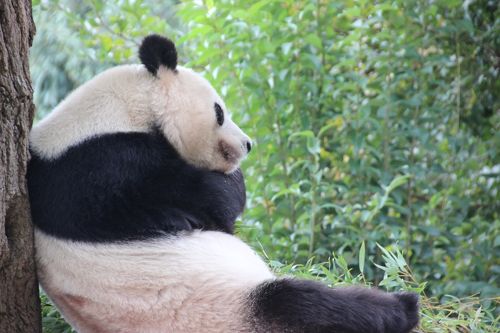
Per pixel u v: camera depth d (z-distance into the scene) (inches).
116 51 789.9
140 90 444.8
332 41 735.1
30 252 398.9
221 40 708.7
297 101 713.0
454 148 735.1
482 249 708.7
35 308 413.1
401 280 497.4
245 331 383.6
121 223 398.0
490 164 780.6
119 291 393.1
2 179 372.8
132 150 416.8
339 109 738.2
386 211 728.3
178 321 389.1
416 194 755.4
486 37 786.8
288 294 383.2
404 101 710.5
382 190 705.0
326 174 735.7
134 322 395.2
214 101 480.1
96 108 428.5
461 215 733.3
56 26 944.3
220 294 389.4
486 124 789.9
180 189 423.5
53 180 401.7
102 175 401.4
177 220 410.0
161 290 390.9
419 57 716.0
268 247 661.9
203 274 393.4
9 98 366.6
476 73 786.2
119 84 443.5
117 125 425.1
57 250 398.9
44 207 400.2
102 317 399.5
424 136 705.6
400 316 397.1
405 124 717.9
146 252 395.2
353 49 754.2
